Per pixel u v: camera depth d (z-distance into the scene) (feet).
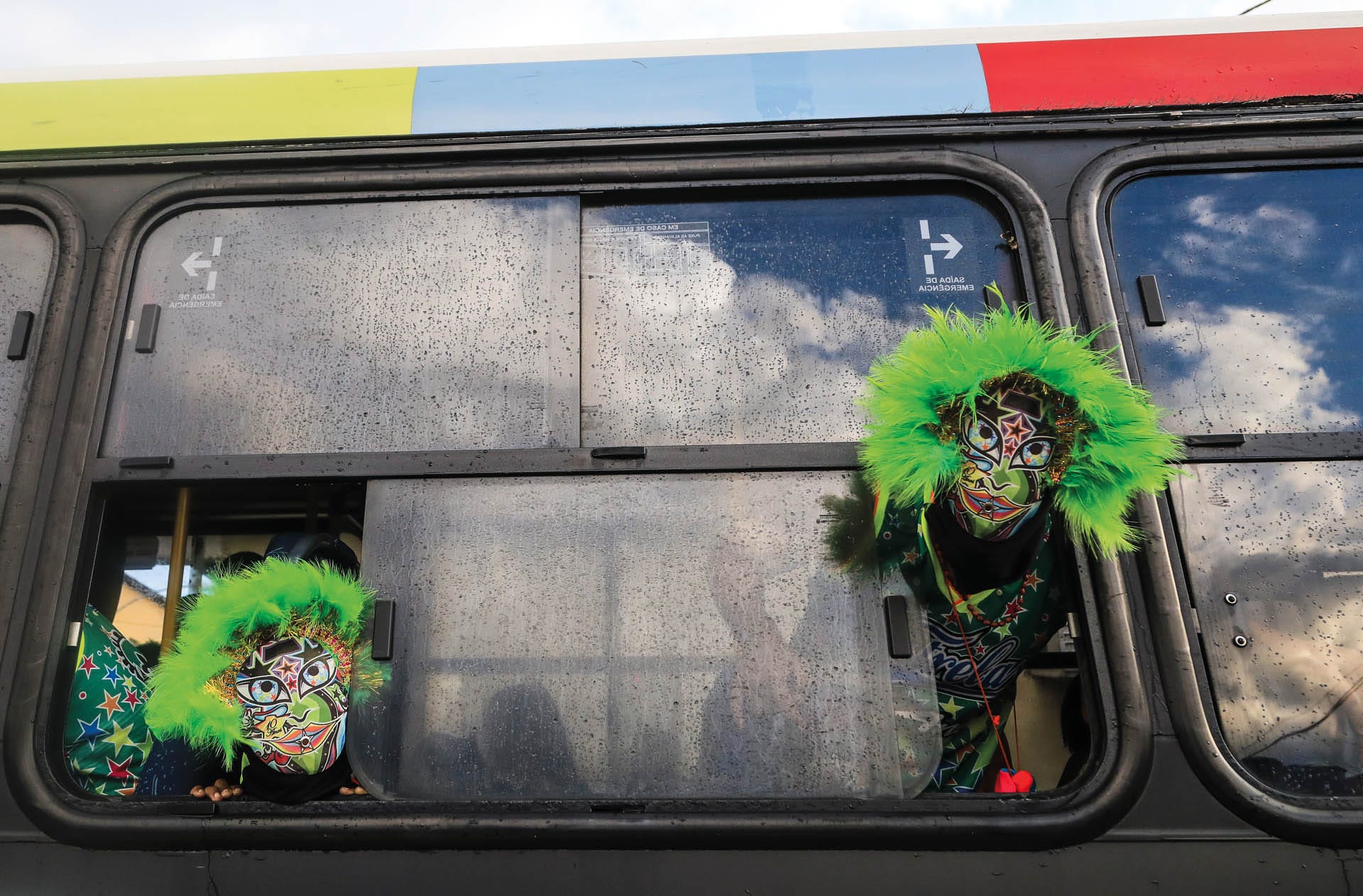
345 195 6.13
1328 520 5.26
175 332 5.88
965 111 6.11
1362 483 5.32
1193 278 5.80
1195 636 5.08
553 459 5.51
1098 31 6.39
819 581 5.28
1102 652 5.08
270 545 5.79
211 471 5.55
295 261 6.01
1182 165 6.02
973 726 5.65
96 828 4.97
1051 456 4.69
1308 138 6.04
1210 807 4.81
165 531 7.52
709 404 5.62
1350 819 4.72
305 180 6.14
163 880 4.93
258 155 6.18
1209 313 5.72
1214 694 4.99
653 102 6.21
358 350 5.80
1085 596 5.20
